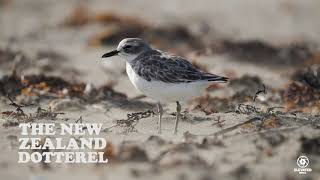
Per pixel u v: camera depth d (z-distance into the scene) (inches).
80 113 514.9
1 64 668.7
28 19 879.7
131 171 372.2
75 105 530.6
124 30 769.6
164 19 860.0
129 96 572.4
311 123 453.4
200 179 357.4
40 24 849.5
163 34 766.5
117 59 702.5
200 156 390.3
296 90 551.8
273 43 756.0
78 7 914.7
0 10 930.7
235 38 770.2
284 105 532.4
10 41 768.9
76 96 555.8
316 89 562.6
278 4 938.7
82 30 813.9
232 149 401.7
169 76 459.5
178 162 378.3
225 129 445.4
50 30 820.6
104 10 885.8
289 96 546.6
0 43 759.7
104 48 747.4
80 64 682.8
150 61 471.2
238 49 717.3
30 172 377.4
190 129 460.1
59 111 518.0
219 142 408.5
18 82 572.1
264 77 636.1
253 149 400.8
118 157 392.8
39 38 786.2
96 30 808.3
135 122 482.3
